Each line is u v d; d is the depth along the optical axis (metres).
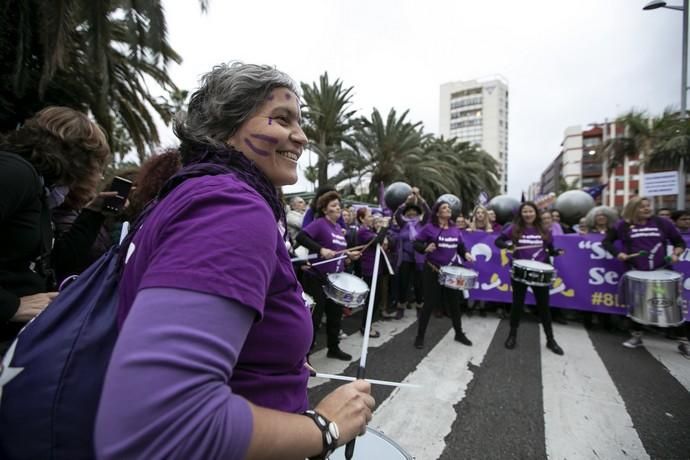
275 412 0.61
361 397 0.80
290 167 0.86
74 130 1.42
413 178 24.09
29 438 0.58
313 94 24.61
